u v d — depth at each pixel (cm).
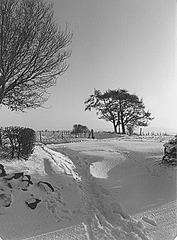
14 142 809
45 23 985
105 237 480
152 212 584
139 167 945
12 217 520
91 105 3516
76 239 467
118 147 1388
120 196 687
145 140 1917
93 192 737
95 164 1025
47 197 609
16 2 930
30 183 630
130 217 568
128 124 3506
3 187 586
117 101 3409
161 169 849
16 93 1130
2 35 859
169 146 892
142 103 3484
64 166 911
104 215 595
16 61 933
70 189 693
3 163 732
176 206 604
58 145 1575
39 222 522
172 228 513
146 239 485
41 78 1086
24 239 460
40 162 847
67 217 555
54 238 467
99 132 3334
